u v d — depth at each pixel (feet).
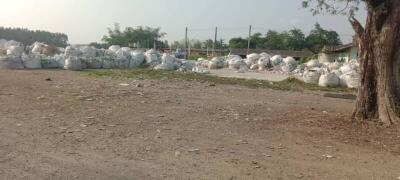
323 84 80.79
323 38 292.20
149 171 20.38
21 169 19.76
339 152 25.88
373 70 35.24
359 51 36.22
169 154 23.38
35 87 50.34
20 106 35.81
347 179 20.83
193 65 117.70
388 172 22.25
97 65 99.30
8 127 27.73
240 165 22.07
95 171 19.99
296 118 36.45
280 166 22.33
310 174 21.29
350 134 30.76
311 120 35.50
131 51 120.16
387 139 29.48
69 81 60.85
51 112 33.81
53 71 83.51
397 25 33.88
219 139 27.58
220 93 55.31
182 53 192.85
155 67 106.42
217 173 20.59
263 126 32.58
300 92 65.72
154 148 24.39
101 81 63.26
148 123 31.40
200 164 21.86
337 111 42.50
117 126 29.71
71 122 30.25
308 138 29.17
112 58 104.68
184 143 25.95
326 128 32.48
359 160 24.32
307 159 23.98
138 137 26.81
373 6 34.35
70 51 103.65
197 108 39.78
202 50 273.95
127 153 23.13
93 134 26.96
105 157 22.20
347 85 79.92
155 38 286.66
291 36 300.81
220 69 126.82
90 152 22.94
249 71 121.39
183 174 20.18
